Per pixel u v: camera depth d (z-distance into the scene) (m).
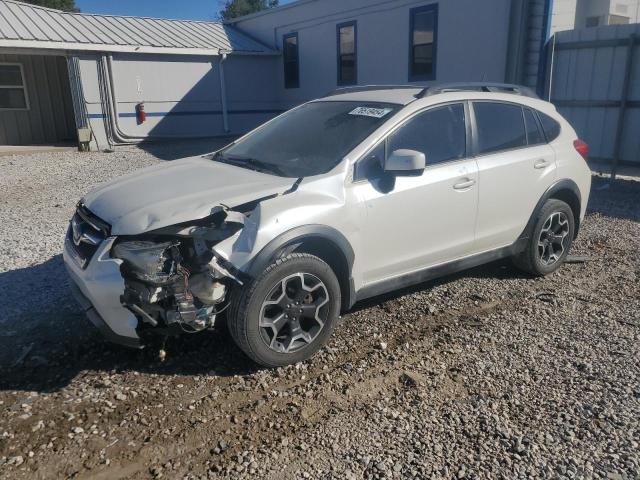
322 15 16.80
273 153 4.45
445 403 3.33
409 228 4.19
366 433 3.06
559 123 5.45
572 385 3.50
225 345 3.98
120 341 3.42
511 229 4.95
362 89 5.16
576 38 10.42
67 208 8.41
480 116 4.75
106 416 3.19
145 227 3.33
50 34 15.16
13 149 14.94
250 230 3.44
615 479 2.70
